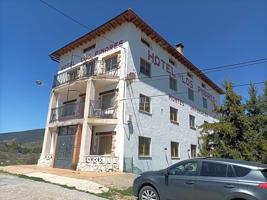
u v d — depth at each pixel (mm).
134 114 19469
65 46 25562
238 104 15828
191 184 6684
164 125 22672
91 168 17016
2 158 27797
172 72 25609
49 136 22656
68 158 19328
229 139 15180
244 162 6281
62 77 23891
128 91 19438
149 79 21891
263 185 5496
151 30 21953
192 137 27172
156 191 7445
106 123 18359
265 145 14195
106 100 20203
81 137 18344
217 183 6211
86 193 9828
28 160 27031
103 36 22547
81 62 23984
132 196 9844
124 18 20641
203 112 31266
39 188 9797
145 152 19875
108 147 18797
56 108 23000
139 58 21156
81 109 20578
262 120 15359
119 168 17328
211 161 6711
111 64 21016
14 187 9648
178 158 23797
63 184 11625
